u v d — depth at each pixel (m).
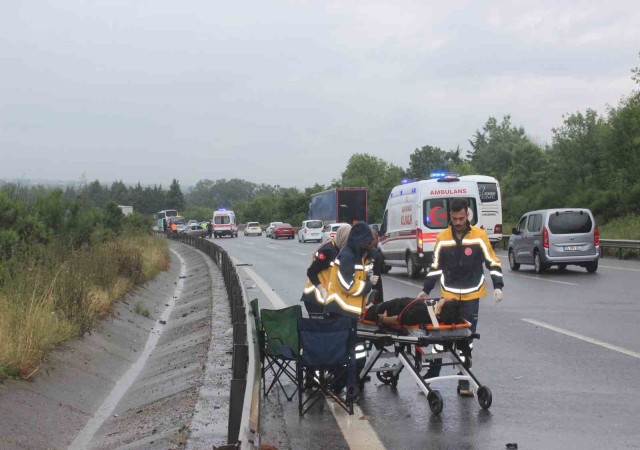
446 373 8.84
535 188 57.31
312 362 7.07
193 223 94.25
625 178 42.34
